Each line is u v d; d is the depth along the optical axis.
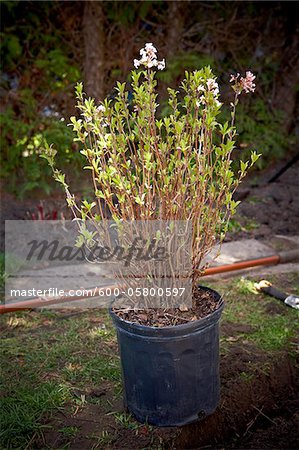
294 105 6.93
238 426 2.54
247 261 4.03
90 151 2.13
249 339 3.02
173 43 6.24
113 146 2.17
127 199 2.19
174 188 2.18
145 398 2.25
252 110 6.76
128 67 6.24
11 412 2.41
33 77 6.01
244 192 5.78
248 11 6.65
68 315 3.36
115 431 2.28
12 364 2.81
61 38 6.07
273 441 2.46
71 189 5.58
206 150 2.21
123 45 6.20
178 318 2.24
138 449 2.18
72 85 6.06
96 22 5.84
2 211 5.15
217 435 2.45
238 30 6.68
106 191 2.18
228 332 3.09
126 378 2.30
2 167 5.70
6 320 3.31
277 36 6.78
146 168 2.11
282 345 2.95
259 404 2.66
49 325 3.24
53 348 2.96
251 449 2.40
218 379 2.37
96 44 5.87
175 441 2.24
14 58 5.93
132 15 6.10
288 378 2.84
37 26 5.96
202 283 3.78
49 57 5.98
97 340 3.04
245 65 6.74
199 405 2.28
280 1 6.62
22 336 3.11
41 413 2.41
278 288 3.71
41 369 2.77
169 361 2.16
